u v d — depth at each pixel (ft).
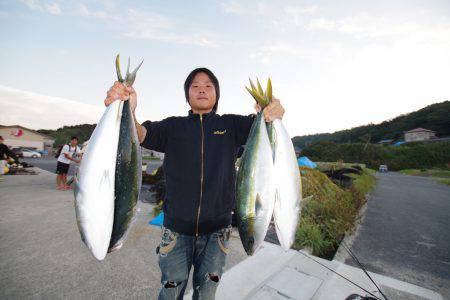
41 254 11.07
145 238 13.35
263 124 6.36
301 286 8.93
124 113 5.43
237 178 6.48
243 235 6.25
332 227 16.08
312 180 23.02
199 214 5.89
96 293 8.38
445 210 27.89
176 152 6.23
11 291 8.28
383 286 9.40
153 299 8.18
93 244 4.78
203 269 5.98
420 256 13.85
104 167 4.90
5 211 17.61
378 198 35.24
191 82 7.02
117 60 5.61
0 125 148.77
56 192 25.41
